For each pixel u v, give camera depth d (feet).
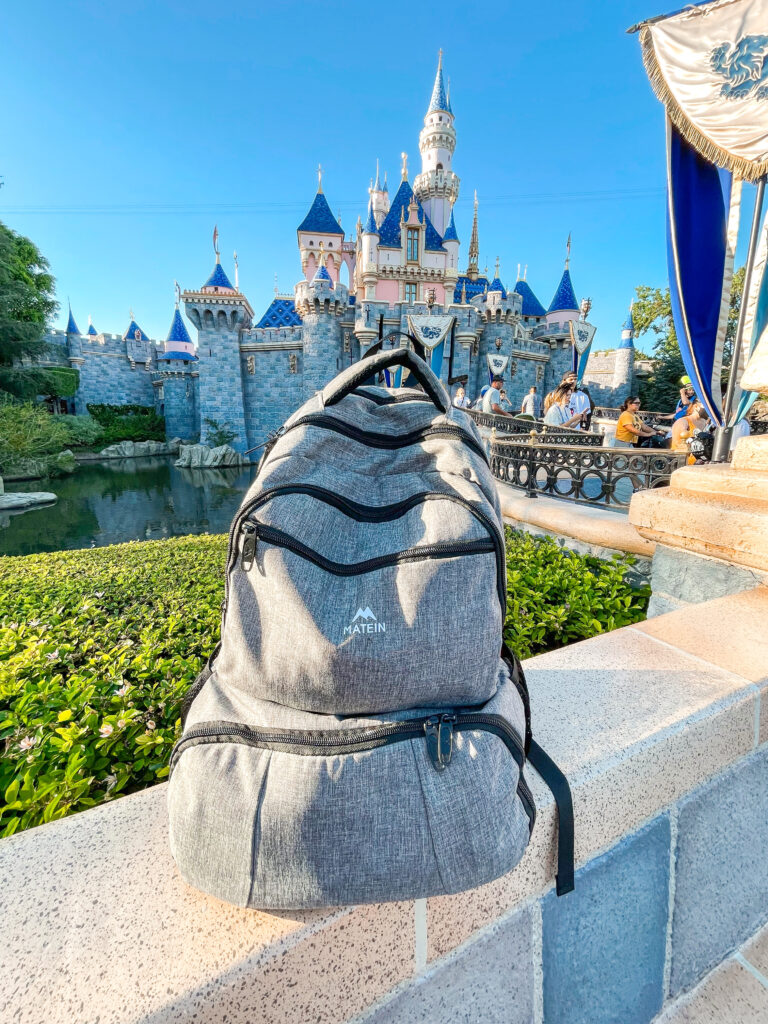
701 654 5.25
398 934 2.69
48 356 159.33
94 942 2.36
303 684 2.51
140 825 3.16
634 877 3.86
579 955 3.61
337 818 2.31
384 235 134.62
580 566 12.02
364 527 2.73
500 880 3.05
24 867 2.81
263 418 145.18
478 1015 3.13
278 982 2.37
